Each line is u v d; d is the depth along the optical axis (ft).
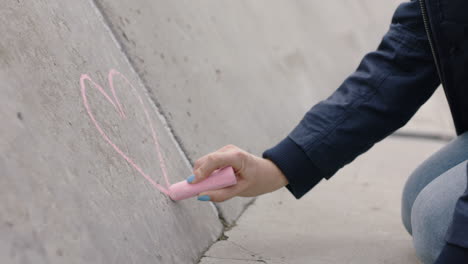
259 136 5.79
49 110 2.87
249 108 5.92
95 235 2.70
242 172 3.47
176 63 4.88
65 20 3.47
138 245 2.99
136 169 3.37
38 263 2.32
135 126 3.67
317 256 3.78
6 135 2.51
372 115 3.59
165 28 5.01
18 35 2.93
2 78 2.67
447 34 3.17
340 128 3.60
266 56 7.30
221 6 6.70
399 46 3.56
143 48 4.46
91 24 3.84
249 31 7.17
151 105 4.15
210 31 5.95
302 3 10.21
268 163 3.62
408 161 6.72
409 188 4.03
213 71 5.52
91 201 2.81
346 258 3.76
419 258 3.64
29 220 2.39
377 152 7.13
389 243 4.06
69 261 2.47
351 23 12.23
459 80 3.33
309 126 3.65
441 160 3.91
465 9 3.07
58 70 3.12
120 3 4.46
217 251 3.76
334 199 5.10
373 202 5.07
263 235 4.13
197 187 3.45
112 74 3.74
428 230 3.30
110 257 2.72
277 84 7.16
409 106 3.60
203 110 4.91
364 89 3.63
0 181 2.35
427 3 3.19
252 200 4.91
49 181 2.60
